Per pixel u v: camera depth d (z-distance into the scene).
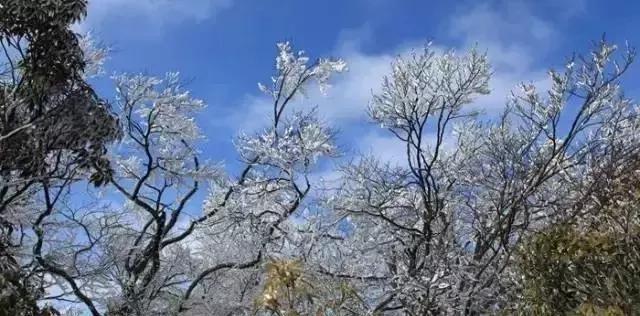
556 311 7.05
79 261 15.48
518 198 15.25
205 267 17.81
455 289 14.18
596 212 9.56
